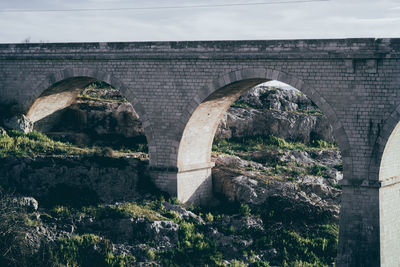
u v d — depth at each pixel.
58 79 49.72
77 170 46.38
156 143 46.38
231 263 39.97
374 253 38.41
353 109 39.53
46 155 47.75
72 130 57.62
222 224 44.31
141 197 45.56
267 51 42.06
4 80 51.91
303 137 61.19
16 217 40.31
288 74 41.50
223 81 43.62
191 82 44.78
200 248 40.84
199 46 44.31
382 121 38.66
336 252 40.84
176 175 45.72
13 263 38.06
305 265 39.66
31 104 51.34
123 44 46.84
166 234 41.56
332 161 56.06
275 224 43.94
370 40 38.88
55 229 40.94
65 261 38.81
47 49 49.78
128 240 41.03
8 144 48.25
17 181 45.19
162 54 45.44
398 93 38.25
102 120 57.25
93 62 48.12
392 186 40.22
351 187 39.28
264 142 59.69
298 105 66.25
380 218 38.50
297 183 48.59
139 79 46.59
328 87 40.31
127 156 50.56
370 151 38.97
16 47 51.03
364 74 39.19
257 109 62.34
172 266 39.03
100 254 39.41
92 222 42.00
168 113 45.75
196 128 46.88
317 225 43.66
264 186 48.06
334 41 39.97
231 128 60.16
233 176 49.53
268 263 40.03
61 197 44.66
